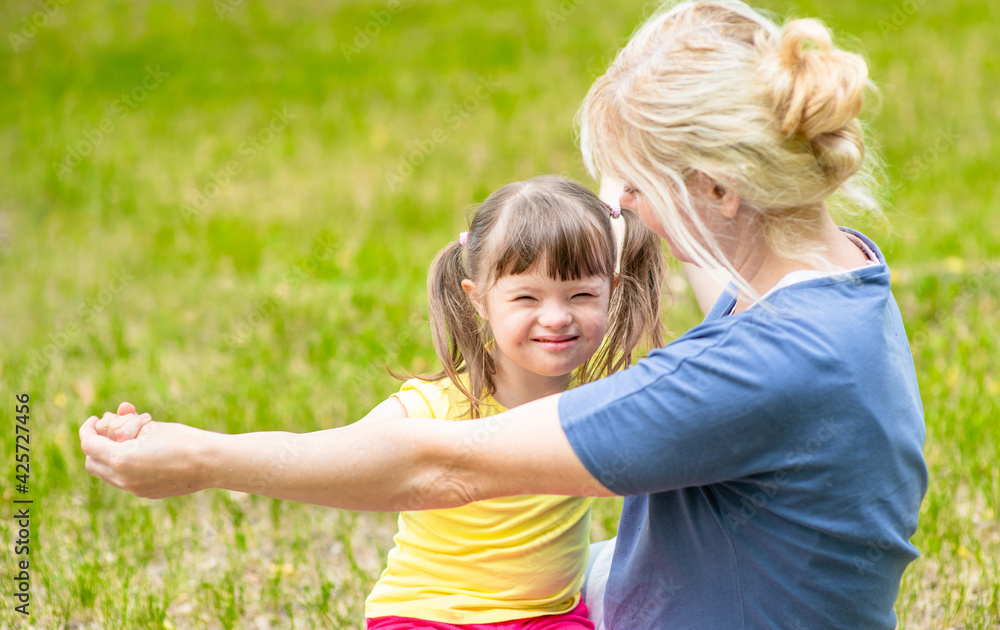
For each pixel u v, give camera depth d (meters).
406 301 7.52
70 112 13.98
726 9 2.32
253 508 4.87
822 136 2.05
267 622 3.88
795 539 2.14
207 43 16.97
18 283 8.47
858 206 2.37
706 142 2.04
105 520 4.68
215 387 6.18
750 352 2.02
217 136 13.05
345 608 3.95
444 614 2.60
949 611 3.67
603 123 2.24
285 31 17.55
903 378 2.14
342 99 14.31
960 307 6.78
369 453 2.08
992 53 14.18
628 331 2.82
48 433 5.51
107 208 10.61
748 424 2.01
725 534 2.22
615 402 2.04
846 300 2.08
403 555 2.70
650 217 2.23
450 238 9.16
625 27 16.42
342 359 6.54
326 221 10.03
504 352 2.57
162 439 2.09
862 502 2.08
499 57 15.61
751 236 2.20
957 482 4.53
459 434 2.08
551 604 2.68
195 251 9.27
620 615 2.50
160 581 4.20
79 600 3.88
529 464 2.06
